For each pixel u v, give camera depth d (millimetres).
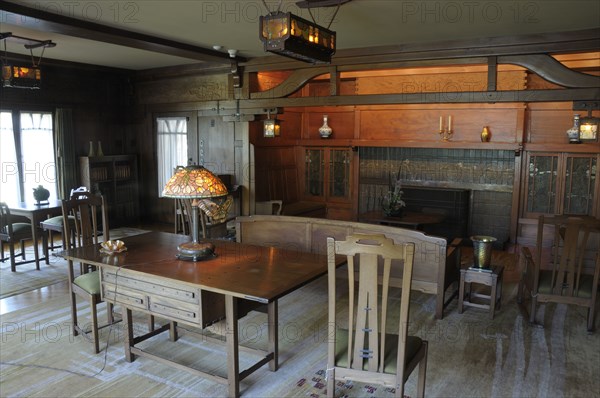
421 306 4262
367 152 7473
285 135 7773
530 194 6445
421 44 5020
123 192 7707
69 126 7066
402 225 6527
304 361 3207
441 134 6895
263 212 6781
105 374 3010
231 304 2627
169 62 6816
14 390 2809
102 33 4328
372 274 2172
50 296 4449
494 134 6543
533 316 3852
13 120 6516
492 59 4742
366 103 5387
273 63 6023
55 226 5465
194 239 3162
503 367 3135
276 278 2689
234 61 6039
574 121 5965
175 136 7461
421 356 2471
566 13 3805
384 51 5211
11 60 6180
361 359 2264
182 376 2996
